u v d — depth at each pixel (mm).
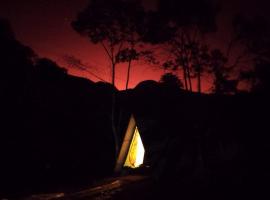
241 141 15109
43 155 19031
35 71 21750
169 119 20188
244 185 12883
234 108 16750
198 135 16719
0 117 18797
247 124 15727
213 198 12188
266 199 11289
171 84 19781
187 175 15656
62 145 20375
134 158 21266
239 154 14688
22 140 18906
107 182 16578
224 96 17344
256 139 14812
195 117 17828
